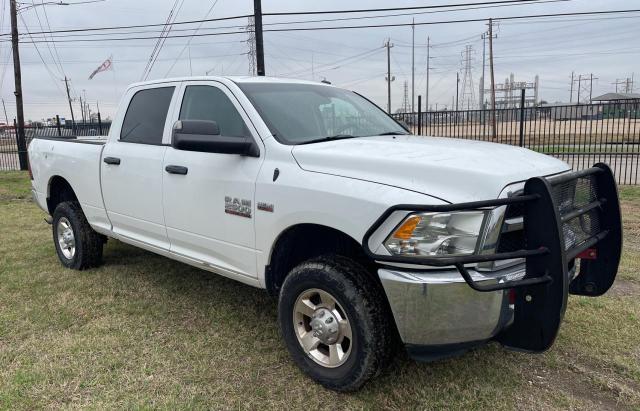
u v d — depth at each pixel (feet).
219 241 12.70
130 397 10.58
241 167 11.97
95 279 17.70
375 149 10.90
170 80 14.97
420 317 9.11
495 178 9.12
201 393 10.73
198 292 16.40
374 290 10.01
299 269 10.87
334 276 10.14
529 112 61.72
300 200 10.55
